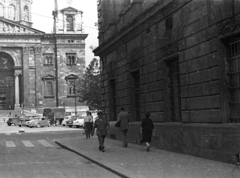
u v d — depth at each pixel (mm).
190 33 14445
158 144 17656
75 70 88125
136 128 20703
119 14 24375
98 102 60688
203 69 13594
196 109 14172
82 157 15992
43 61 87500
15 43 85250
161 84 17391
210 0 12969
